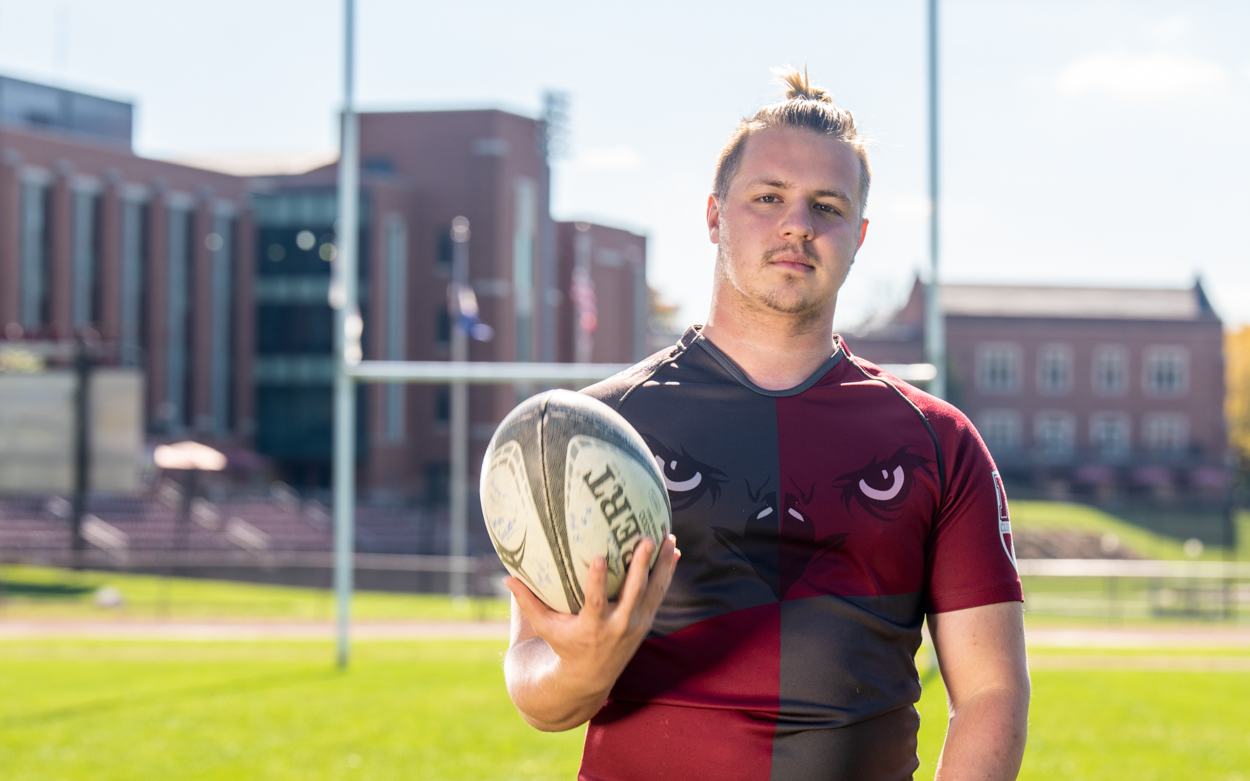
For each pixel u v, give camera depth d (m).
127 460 24.44
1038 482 63.06
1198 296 66.62
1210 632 20.12
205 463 41.53
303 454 48.00
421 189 49.50
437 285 49.22
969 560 1.82
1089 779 7.91
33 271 40.44
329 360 48.06
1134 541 50.03
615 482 1.63
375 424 47.81
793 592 1.75
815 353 1.92
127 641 16.86
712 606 1.75
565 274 53.38
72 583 25.81
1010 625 1.82
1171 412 64.44
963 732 1.75
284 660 14.55
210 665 14.04
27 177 40.16
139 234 44.06
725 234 1.91
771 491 1.78
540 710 1.68
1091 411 64.19
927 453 1.83
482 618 20.77
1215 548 49.31
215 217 46.97
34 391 24.47
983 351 63.75
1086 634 19.66
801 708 1.71
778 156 1.86
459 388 31.27
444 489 49.12
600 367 13.34
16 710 10.53
